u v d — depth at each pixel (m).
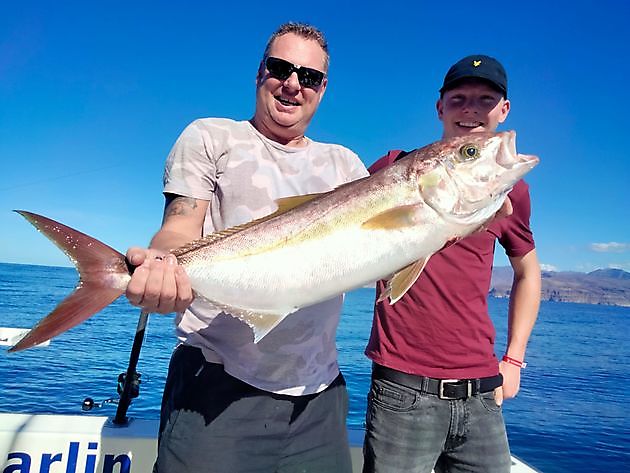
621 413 9.73
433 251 2.71
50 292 35.38
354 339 18.38
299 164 2.97
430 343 3.20
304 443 2.85
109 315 22.92
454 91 3.72
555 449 7.34
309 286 2.59
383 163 3.74
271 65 2.84
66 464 3.28
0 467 3.19
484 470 3.20
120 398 3.55
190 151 2.78
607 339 26.70
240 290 2.56
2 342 4.18
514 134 2.85
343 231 2.62
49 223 2.21
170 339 15.70
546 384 12.84
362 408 8.79
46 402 8.15
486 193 2.76
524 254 3.60
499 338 21.09
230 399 2.68
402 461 3.15
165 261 2.15
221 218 2.82
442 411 3.20
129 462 3.35
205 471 2.55
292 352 2.77
